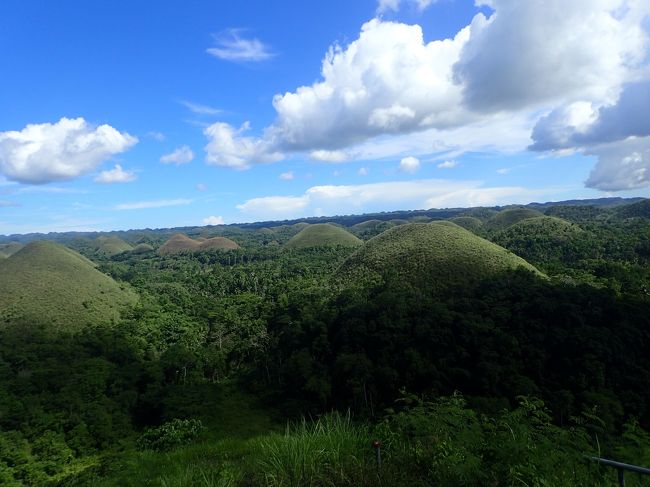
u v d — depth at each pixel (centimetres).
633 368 2947
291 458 498
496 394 2997
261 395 4166
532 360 3123
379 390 3425
